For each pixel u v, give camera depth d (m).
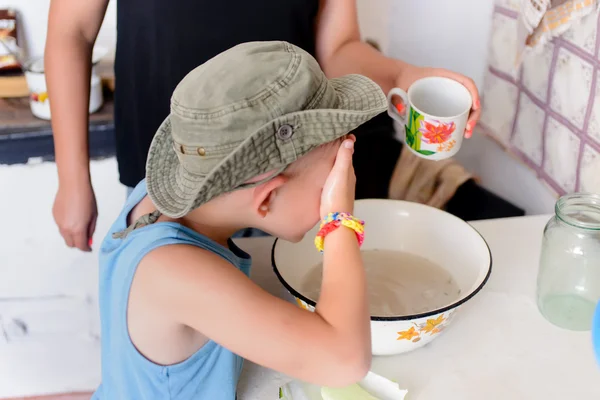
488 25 1.45
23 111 1.60
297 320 0.69
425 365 0.84
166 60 1.19
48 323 1.82
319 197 0.77
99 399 0.93
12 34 1.58
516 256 1.05
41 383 1.88
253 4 1.15
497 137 1.47
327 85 0.72
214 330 0.70
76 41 1.20
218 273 0.70
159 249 0.72
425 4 1.50
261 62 0.67
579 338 0.88
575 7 1.09
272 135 0.66
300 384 0.82
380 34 1.56
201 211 0.77
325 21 1.30
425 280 0.96
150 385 0.79
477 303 0.94
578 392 0.80
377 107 0.72
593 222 0.91
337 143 0.76
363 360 0.70
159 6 1.15
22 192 1.64
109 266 0.79
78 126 1.23
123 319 0.75
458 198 1.55
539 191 1.36
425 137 0.99
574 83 1.14
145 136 1.28
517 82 1.35
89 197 1.27
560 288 0.94
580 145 1.15
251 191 0.71
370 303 0.90
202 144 0.67
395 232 1.02
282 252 0.91
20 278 1.75
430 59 1.58
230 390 0.81
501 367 0.84
